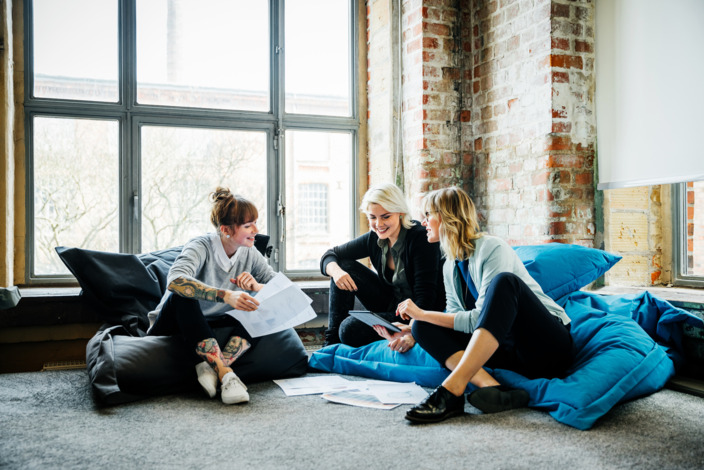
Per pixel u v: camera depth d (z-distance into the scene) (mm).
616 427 1988
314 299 3648
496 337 2090
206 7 3879
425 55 3725
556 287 2750
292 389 2541
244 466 1667
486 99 3740
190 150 3830
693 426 1991
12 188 3236
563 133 3250
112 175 3660
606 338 2391
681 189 3264
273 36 4012
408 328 2621
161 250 3408
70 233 3580
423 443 1850
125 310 2951
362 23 4266
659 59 2945
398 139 3957
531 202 3371
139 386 2426
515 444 1834
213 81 3895
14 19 3480
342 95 4234
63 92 3592
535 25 3320
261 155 3990
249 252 2779
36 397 2443
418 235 2803
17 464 1684
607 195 3305
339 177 4207
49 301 3111
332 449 1800
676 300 2719
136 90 3715
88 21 3639
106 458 1732
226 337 2656
